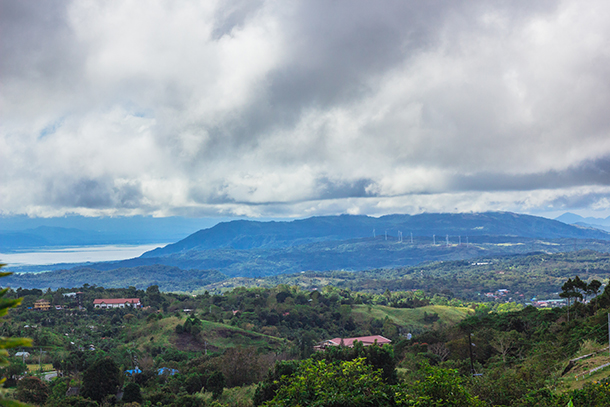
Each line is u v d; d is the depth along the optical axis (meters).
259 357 86.69
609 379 25.89
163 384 79.94
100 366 65.94
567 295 84.88
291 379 18.84
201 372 80.56
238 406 55.03
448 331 101.69
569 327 70.25
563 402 24.19
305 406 17.36
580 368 40.59
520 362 63.12
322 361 19.00
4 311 3.88
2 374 79.12
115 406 61.00
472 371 61.50
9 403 3.49
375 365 49.91
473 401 17.91
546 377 42.59
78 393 69.38
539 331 80.69
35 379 69.00
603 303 77.75
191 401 59.50
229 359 79.56
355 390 17.44
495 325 96.62
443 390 18.05
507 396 29.66
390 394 18.23
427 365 19.50
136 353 107.12
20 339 3.91
